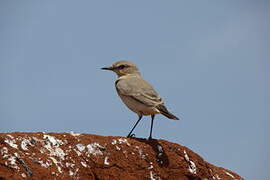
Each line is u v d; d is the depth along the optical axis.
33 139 14.09
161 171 15.27
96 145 14.78
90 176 14.29
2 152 13.39
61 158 14.12
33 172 13.34
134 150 15.19
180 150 15.85
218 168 17.42
